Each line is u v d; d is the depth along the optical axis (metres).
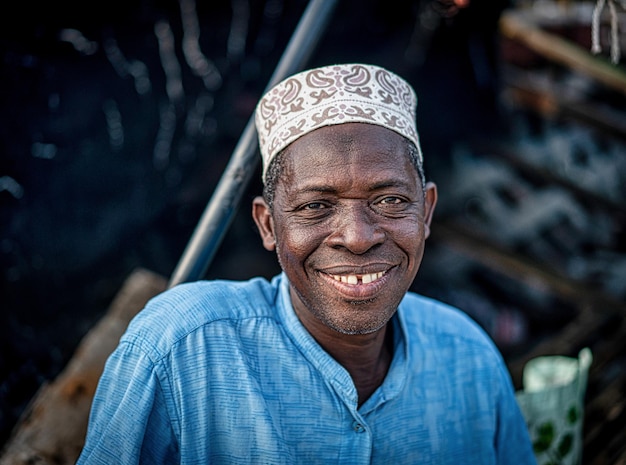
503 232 3.41
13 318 2.22
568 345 2.45
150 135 2.66
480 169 3.49
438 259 3.37
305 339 1.30
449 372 1.44
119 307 1.89
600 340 2.63
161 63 2.58
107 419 1.25
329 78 1.21
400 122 1.22
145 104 2.58
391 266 1.21
